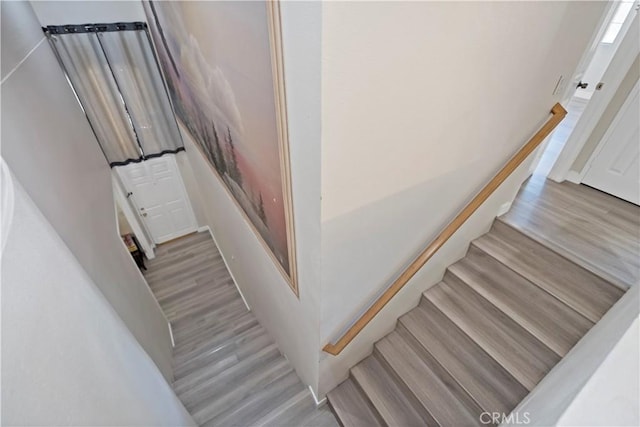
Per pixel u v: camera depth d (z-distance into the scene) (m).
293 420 2.35
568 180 2.96
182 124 4.15
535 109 1.69
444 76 1.07
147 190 5.53
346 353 2.00
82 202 2.35
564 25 1.40
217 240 5.44
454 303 2.14
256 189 1.81
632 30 2.27
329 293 1.47
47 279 0.79
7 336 0.53
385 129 1.04
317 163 0.98
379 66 0.87
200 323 4.16
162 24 2.79
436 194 1.53
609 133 2.61
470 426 1.77
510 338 1.92
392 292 1.71
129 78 4.41
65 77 3.79
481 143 1.52
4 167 0.80
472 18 0.98
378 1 0.75
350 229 1.27
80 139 3.22
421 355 2.11
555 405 0.79
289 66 0.92
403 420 1.95
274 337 3.31
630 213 2.52
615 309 1.47
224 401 2.70
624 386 0.64
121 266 2.85
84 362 0.82
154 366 1.86
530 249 2.21
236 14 1.15
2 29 1.88
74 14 3.72
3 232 0.63
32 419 0.53
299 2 0.74
